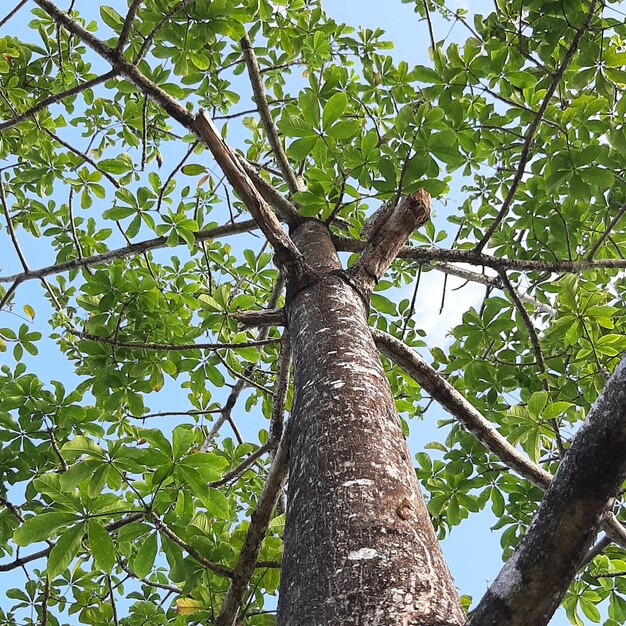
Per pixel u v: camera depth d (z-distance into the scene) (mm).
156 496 2803
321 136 2910
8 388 4082
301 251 3119
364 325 2307
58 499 2504
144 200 3998
